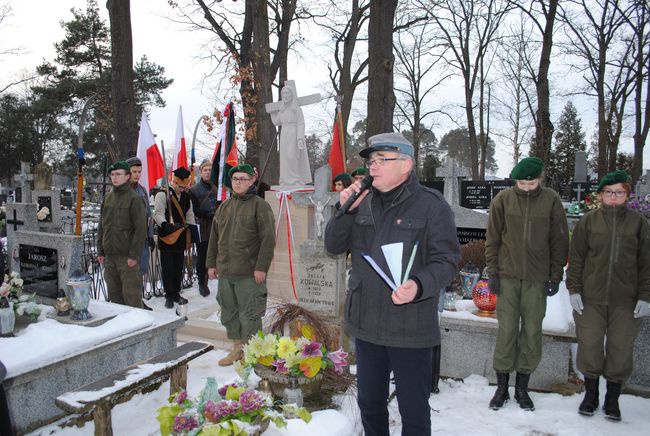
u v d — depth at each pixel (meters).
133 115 10.72
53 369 3.45
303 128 7.62
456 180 6.76
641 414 3.72
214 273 4.77
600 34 21.52
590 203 11.09
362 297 2.42
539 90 18.41
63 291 4.44
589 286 3.70
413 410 2.35
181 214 6.66
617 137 24.12
